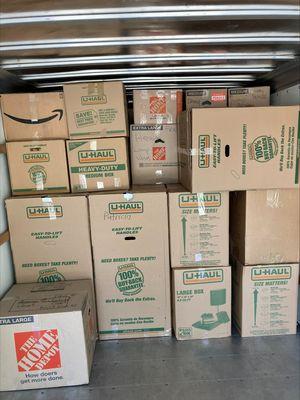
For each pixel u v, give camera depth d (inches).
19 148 78.0
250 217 75.2
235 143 69.1
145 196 75.4
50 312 63.8
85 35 60.6
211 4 49.9
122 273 78.5
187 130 72.7
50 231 76.5
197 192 71.1
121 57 75.5
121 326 80.6
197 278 77.6
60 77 90.8
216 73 92.7
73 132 78.1
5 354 64.6
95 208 75.7
